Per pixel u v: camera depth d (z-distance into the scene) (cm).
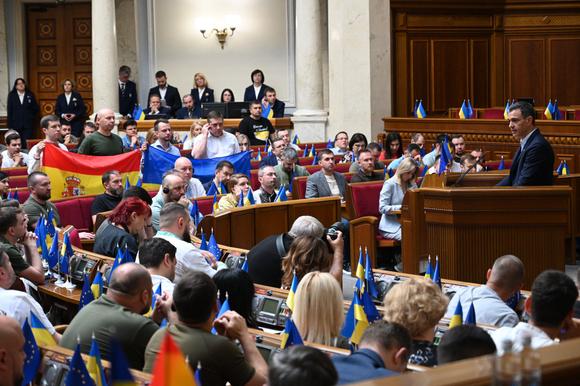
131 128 1798
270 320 671
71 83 2272
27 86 2423
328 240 748
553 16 2322
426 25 2277
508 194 764
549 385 258
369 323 577
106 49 2150
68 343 542
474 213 767
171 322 559
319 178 1284
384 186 1212
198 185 1224
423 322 486
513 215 767
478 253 772
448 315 605
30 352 510
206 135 1441
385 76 2136
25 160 1586
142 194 943
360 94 2125
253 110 1803
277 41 2450
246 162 1406
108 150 1323
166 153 1334
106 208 1118
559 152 1644
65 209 1143
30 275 834
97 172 1282
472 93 2327
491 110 1980
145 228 899
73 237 967
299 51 2136
